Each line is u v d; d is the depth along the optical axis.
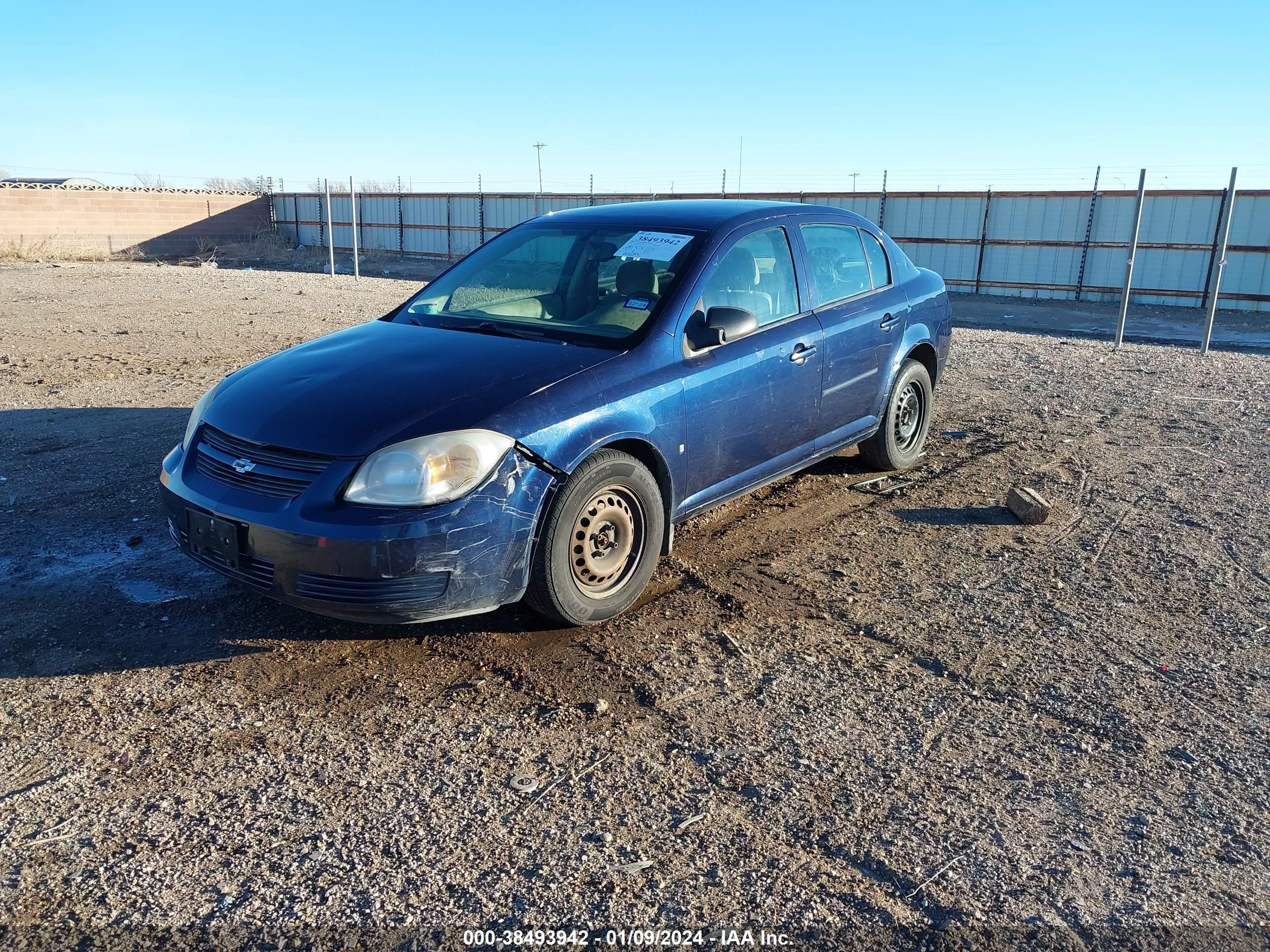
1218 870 2.61
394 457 3.29
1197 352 11.59
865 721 3.31
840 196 29.34
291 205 44.88
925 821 2.79
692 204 5.19
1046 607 4.24
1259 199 22.86
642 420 3.90
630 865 2.58
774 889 2.50
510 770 2.99
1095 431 7.33
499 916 2.39
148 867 2.53
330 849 2.62
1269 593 4.41
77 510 5.20
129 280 19.47
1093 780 3.00
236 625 3.91
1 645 3.69
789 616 4.11
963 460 6.52
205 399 4.05
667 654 3.75
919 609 4.20
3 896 2.42
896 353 5.71
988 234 27.00
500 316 4.46
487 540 3.41
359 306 14.75
